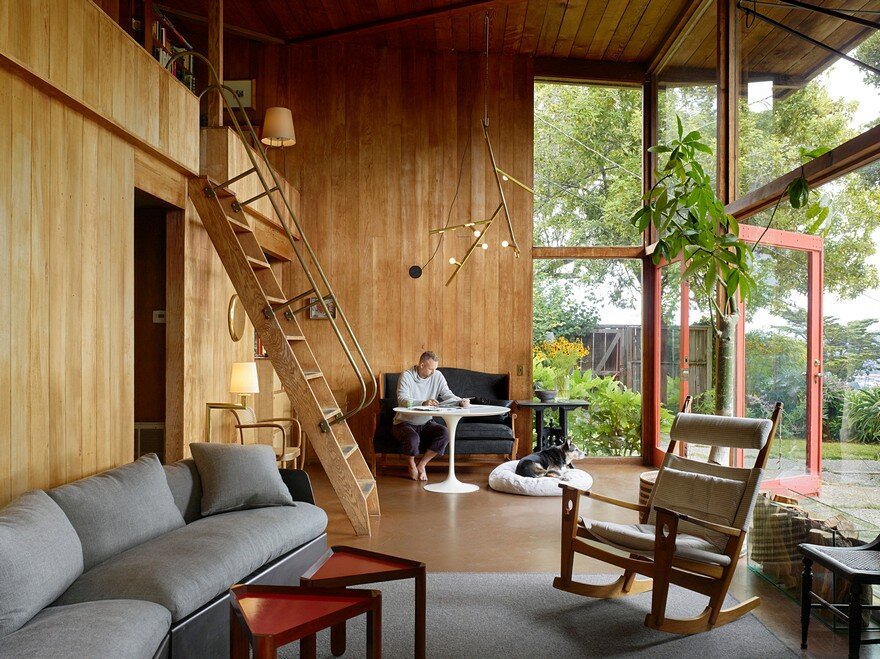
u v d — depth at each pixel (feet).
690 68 22.98
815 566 11.68
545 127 27.43
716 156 20.02
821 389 14.89
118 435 13.79
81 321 12.39
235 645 8.14
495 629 10.74
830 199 14.47
